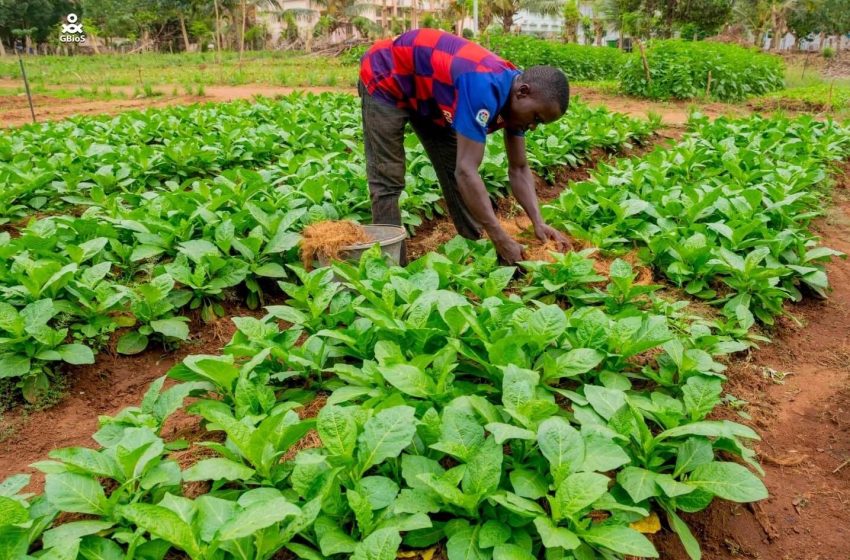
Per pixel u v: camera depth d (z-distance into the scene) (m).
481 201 4.09
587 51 26.28
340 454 2.39
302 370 3.28
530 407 2.60
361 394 2.88
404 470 2.45
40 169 7.04
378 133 4.59
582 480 2.26
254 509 2.00
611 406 2.77
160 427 2.81
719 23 35.69
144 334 4.06
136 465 2.38
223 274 4.48
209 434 3.14
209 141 8.35
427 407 2.75
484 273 4.38
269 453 2.51
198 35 55.75
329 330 3.27
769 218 5.34
